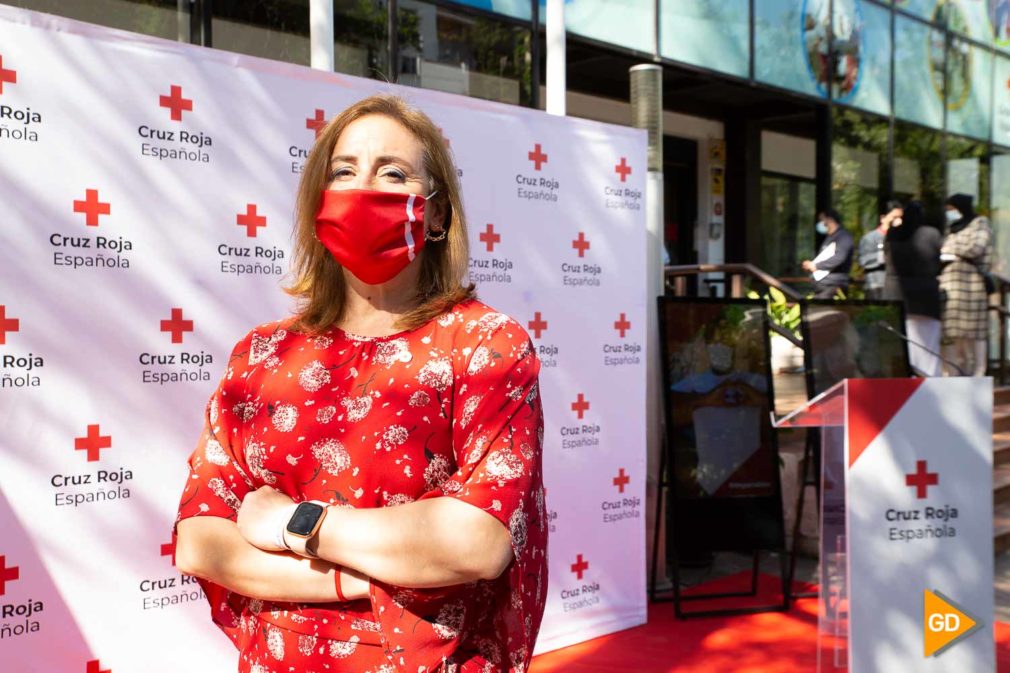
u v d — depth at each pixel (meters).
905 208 7.00
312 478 1.33
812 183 11.05
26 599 2.32
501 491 1.23
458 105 3.23
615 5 6.71
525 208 3.46
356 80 2.94
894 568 2.79
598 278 3.73
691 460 4.20
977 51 10.40
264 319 2.75
